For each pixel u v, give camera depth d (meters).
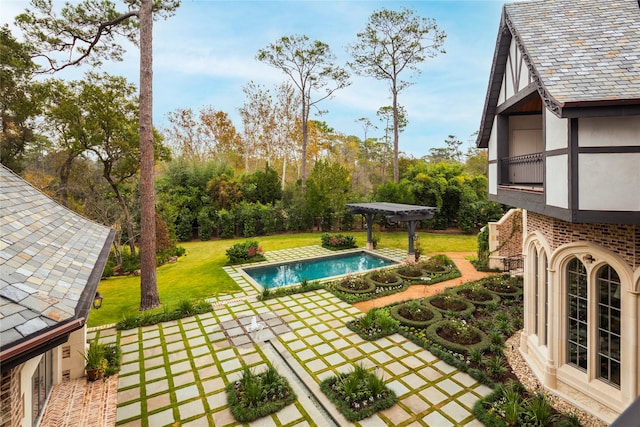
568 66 5.40
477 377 6.96
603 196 4.93
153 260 11.80
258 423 5.86
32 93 15.70
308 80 31.97
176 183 29.41
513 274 14.61
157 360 8.09
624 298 5.32
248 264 18.17
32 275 3.97
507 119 8.86
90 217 19.42
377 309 10.59
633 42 5.59
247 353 8.38
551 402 6.11
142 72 11.39
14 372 3.68
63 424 5.84
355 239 24.75
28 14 12.52
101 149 17.14
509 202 8.03
